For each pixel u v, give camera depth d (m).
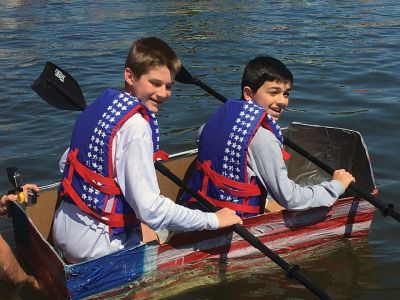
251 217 2.73
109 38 8.86
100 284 2.42
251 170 2.75
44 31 9.44
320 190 2.85
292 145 3.32
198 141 2.97
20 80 6.23
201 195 2.77
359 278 2.83
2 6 12.23
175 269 2.63
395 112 5.07
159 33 9.30
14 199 2.69
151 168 2.30
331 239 3.09
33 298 2.59
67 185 2.46
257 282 2.77
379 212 3.46
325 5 12.35
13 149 4.28
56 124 4.81
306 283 2.38
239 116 2.73
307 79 6.18
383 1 12.98
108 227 2.44
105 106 2.38
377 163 4.07
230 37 8.87
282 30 9.37
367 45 8.12
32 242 2.59
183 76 3.52
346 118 4.94
